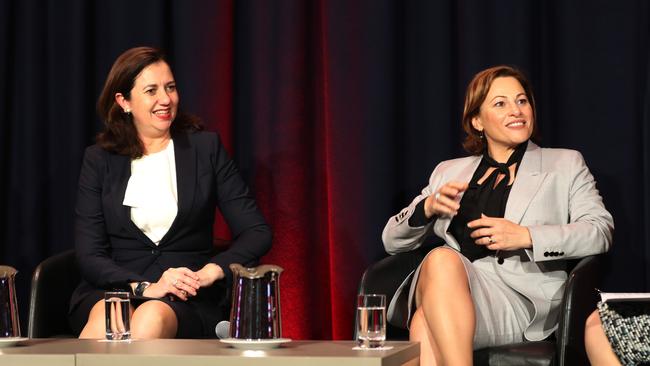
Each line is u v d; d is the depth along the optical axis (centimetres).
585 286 638
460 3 846
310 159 886
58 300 761
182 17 887
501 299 704
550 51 852
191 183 770
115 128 779
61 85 901
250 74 894
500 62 834
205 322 728
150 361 476
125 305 565
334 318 858
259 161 882
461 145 854
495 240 684
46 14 914
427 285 659
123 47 903
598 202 726
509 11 830
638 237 812
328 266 890
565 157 746
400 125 870
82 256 752
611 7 820
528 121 745
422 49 868
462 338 631
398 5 862
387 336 817
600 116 822
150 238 766
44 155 913
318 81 894
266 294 516
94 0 917
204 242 782
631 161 812
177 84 889
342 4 860
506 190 740
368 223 852
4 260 916
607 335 577
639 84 811
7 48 909
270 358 466
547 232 686
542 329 694
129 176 771
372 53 852
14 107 918
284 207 878
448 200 701
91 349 509
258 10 880
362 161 853
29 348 518
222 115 883
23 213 907
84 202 771
